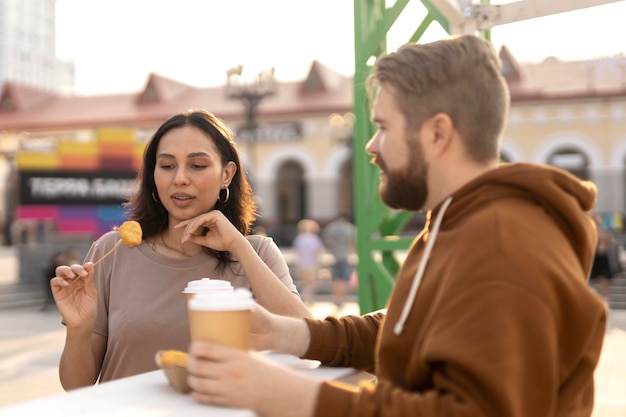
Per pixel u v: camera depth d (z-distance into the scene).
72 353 1.94
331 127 33.03
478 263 1.05
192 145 2.07
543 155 28.67
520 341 0.99
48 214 17.55
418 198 1.25
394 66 1.23
